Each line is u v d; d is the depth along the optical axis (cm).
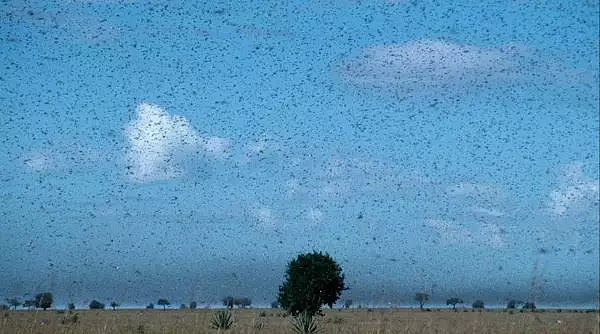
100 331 2861
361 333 2420
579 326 2478
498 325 2641
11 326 2178
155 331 2839
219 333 2708
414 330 2486
